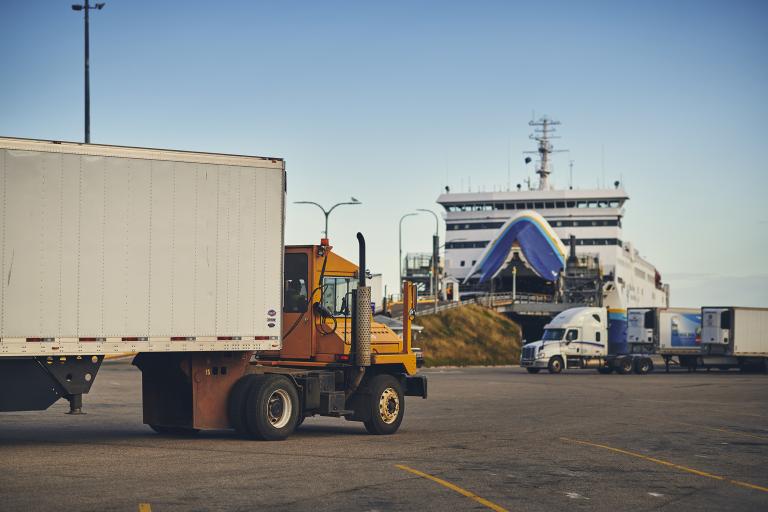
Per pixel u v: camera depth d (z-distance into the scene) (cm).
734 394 3503
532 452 1600
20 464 1344
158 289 1609
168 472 1286
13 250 1480
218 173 1678
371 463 1418
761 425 2209
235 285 1691
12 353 1473
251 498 1090
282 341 1777
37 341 1493
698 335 6066
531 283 11775
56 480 1198
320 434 1902
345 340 1872
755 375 5653
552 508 1071
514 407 2722
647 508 1087
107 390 3244
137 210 1593
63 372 1538
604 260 11362
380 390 1903
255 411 1692
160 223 1614
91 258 1546
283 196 1747
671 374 5656
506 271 11181
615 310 7425
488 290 11594
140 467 1330
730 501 1146
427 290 10519
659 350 5931
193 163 1652
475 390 3641
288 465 1378
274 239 1734
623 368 5672
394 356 1933
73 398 1551
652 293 14500
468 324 8431
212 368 1711
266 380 1717
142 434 1833
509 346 8356
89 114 4169
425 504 1076
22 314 1483
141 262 1594
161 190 1619
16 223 1484
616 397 3244
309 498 1098
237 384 1728
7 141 1484
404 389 1970
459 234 12044
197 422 1691
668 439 1858
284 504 1056
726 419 2367
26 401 1514
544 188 12638
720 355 5969
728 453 1642
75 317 1527
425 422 2206
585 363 5672
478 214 11950
